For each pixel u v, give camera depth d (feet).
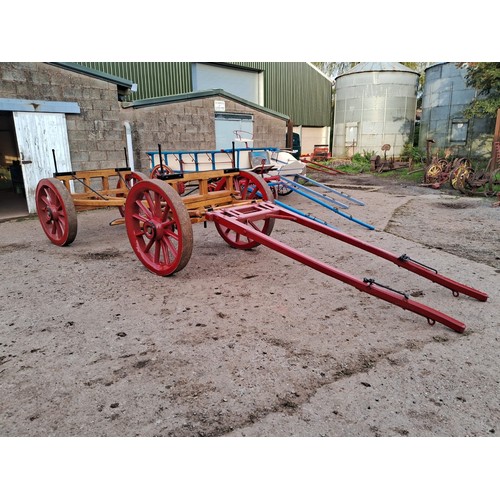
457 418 6.65
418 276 13.14
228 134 38.99
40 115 25.36
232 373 7.87
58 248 17.07
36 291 12.10
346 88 63.72
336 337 9.21
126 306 10.96
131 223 13.71
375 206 26.89
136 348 8.82
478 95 43.34
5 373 7.95
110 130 29.09
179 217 12.05
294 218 13.10
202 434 6.37
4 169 40.22
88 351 8.71
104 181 19.95
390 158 58.44
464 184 32.37
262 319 10.11
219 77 53.11
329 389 7.37
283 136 45.85
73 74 26.61
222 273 13.48
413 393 7.25
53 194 16.96
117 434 6.39
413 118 63.21
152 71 44.09
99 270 13.98
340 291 11.89
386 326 9.73
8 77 23.84
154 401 7.10
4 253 16.37
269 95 61.05
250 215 12.66
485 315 10.26
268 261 14.78
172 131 33.78
